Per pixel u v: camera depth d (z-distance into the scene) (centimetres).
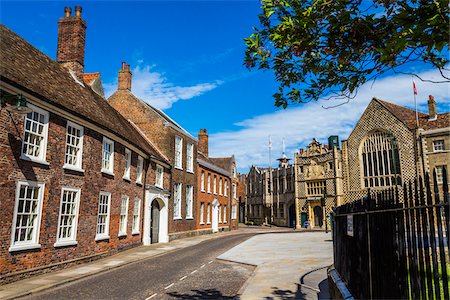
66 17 2086
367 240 605
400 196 489
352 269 739
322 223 5106
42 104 1355
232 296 1014
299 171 5503
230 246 2488
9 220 1186
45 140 1384
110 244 1922
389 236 499
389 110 4238
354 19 391
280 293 1030
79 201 1605
